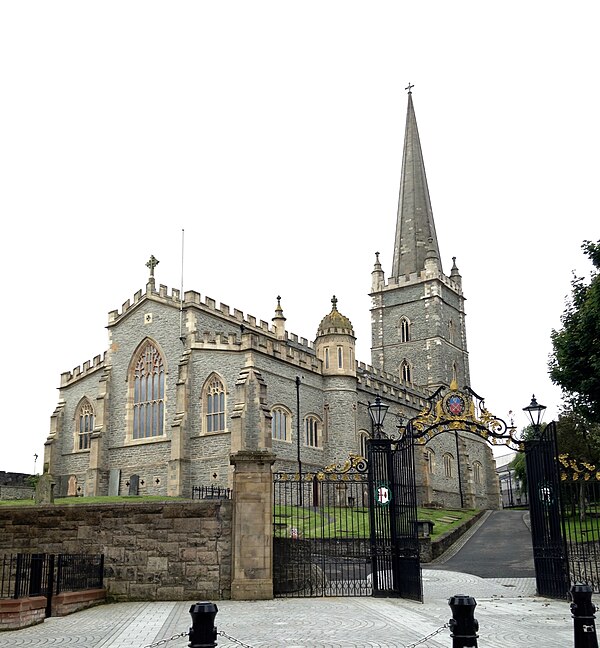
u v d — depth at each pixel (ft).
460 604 27.58
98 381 201.77
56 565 63.46
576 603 32.30
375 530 69.51
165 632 44.65
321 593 67.62
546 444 66.23
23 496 210.18
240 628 45.16
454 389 69.67
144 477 182.50
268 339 185.57
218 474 168.66
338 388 199.52
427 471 238.48
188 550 63.36
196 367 178.81
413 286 296.71
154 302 191.62
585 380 93.50
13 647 40.37
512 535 151.53
